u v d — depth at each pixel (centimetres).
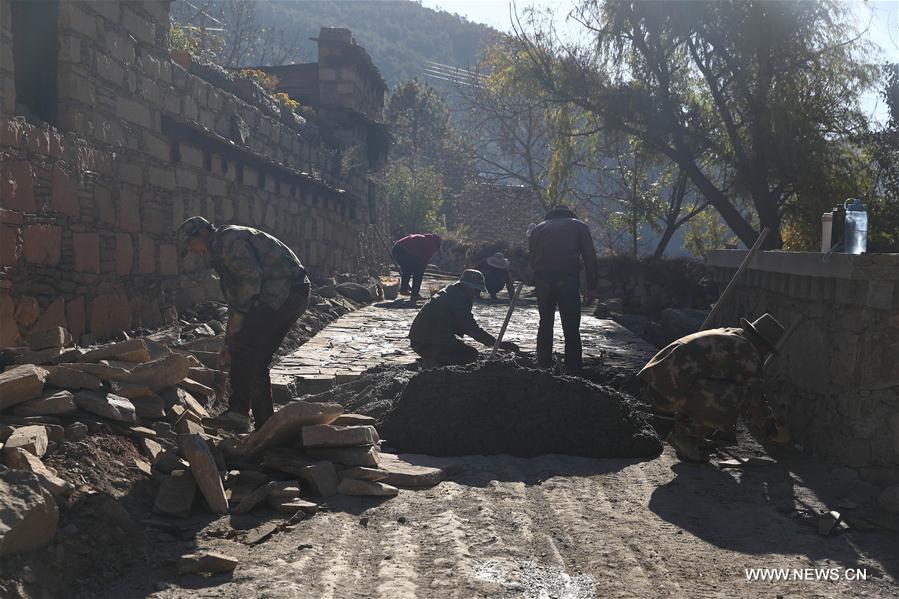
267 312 532
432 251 1736
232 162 1238
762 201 1711
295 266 546
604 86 1858
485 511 430
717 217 2502
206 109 1143
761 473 519
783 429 542
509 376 587
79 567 329
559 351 984
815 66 1638
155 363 534
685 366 529
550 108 2070
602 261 2019
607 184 3094
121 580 332
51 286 724
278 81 2027
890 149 1667
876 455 496
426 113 5012
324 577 336
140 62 918
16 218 665
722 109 1739
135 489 414
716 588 340
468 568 349
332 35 2092
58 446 412
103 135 827
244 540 382
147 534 376
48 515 323
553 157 2180
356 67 2159
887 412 491
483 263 1809
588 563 364
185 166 1051
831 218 543
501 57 2080
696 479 506
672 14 1670
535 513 439
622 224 2664
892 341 486
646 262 2020
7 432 394
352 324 1236
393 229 3253
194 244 529
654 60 1794
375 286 1691
